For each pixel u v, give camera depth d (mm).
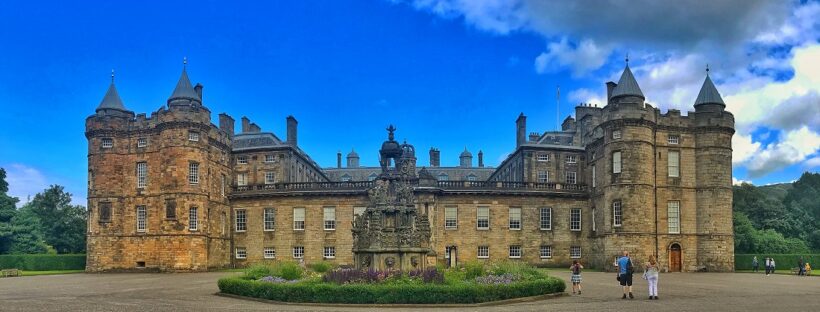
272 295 30469
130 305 29031
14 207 86500
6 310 27000
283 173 80438
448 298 28438
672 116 67875
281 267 36156
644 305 28719
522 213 74188
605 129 68250
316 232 73562
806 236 94438
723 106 68562
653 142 67062
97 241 69625
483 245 73188
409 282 30047
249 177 81125
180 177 67688
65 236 99125
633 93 67438
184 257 66875
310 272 38438
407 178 38312
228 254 75125
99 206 70125
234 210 76312
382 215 36625
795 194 119062
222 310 26562
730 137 68188
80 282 47500
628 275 32219
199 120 69438
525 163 79688
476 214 73625
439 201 73500
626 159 65812
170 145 68375
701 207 66938
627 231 64875
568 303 29562
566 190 74750
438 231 72812
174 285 43156
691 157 67812
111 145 71000
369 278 31484
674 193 66938
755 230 85875
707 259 66062
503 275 33281
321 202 74062
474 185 74188
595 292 36000
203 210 69000
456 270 37625
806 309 27219
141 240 68688
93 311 26500
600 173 71438
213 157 73000
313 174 98500
